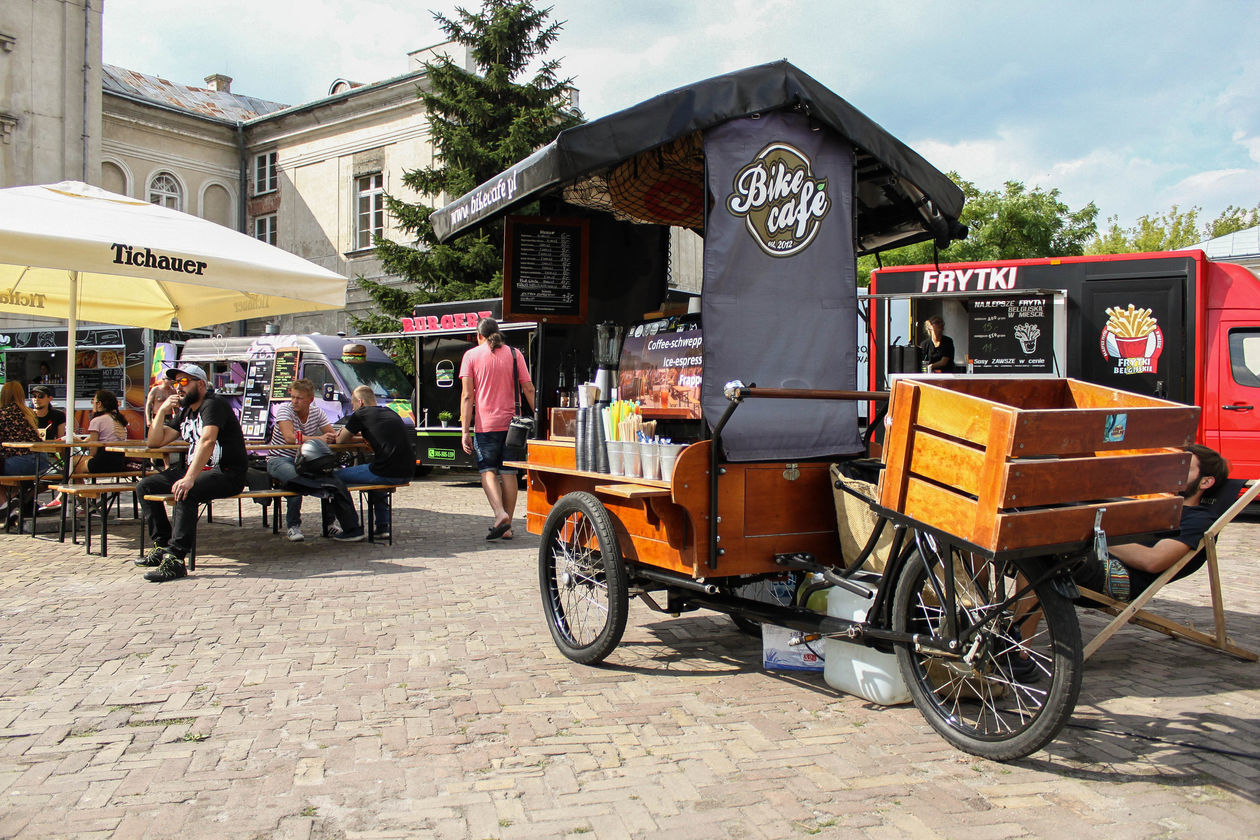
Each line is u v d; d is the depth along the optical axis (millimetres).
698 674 4289
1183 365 10078
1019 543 2908
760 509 4070
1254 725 3613
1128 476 3195
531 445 5301
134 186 26016
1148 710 3791
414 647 4707
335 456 7832
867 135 4379
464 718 3674
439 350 14031
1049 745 3398
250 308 9094
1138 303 10281
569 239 5984
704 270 4043
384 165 24766
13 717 3654
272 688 4027
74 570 6727
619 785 3047
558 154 3994
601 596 4961
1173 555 4238
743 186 4117
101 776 3102
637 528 4293
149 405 9500
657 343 5422
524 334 12867
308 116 26219
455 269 18609
